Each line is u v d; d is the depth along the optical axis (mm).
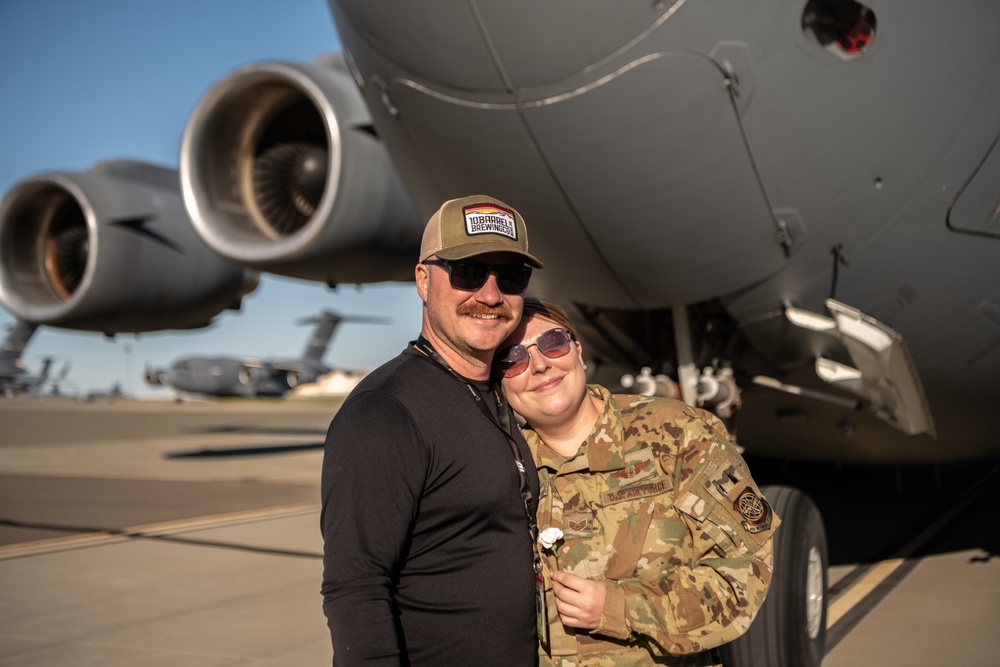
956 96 3102
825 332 3344
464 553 1570
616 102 2816
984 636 3580
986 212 3350
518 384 1657
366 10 3016
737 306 3414
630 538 1606
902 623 3811
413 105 3141
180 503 8516
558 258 3414
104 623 4137
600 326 3920
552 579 1564
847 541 5715
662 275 3289
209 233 5703
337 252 5660
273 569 5379
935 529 5996
